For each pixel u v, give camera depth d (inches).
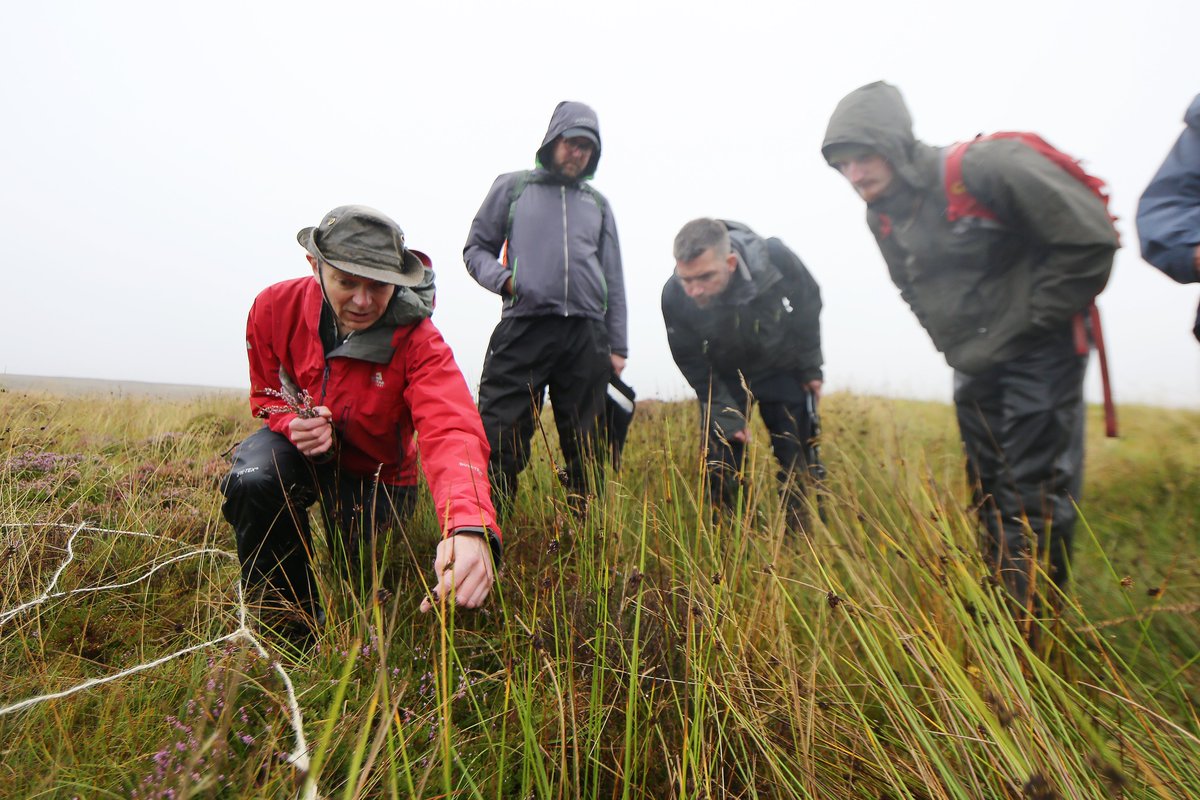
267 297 80.2
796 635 78.8
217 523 97.9
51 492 102.5
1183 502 114.2
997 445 86.1
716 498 106.6
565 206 112.9
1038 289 76.2
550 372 114.0
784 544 91.4
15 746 50.8
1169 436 143.9
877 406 186.9
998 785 50.4
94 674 62.4
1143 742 55.4
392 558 83.3
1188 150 70.5
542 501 100.7
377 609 42.6
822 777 55.1
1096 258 72.0
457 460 66.2
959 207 79.8
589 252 113.2
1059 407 78.7
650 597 70.4
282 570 77.1
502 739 51.8
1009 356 80.5
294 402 73.7
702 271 109.7
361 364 77.1
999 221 78.6
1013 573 75.4
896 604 68.3
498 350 112.5
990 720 50.9
